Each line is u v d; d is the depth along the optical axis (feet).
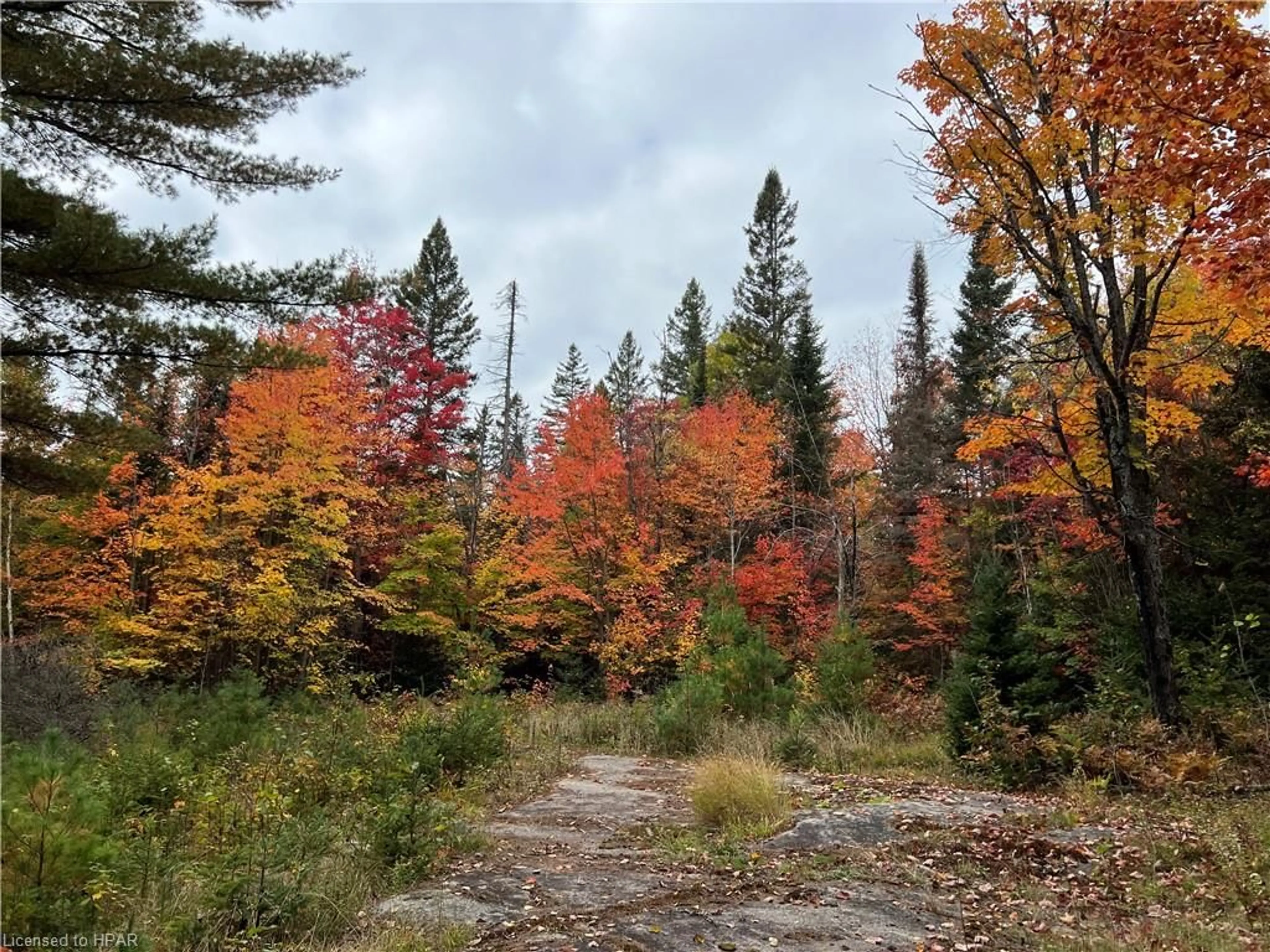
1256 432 42.47
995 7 40.88
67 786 15.43
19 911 13.14
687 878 21.07
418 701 49.73
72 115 27.89
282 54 28.89
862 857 22.66
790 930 16.97
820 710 51.83
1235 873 19.89
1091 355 39.78
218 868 17.31
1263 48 20.83
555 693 69.72
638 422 83.92
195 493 59.88
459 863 22.67
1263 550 44.78
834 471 91.81
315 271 30.17
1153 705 37.86
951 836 24.41
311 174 30.89
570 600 76.33
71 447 34.32
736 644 58.18
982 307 85.81
